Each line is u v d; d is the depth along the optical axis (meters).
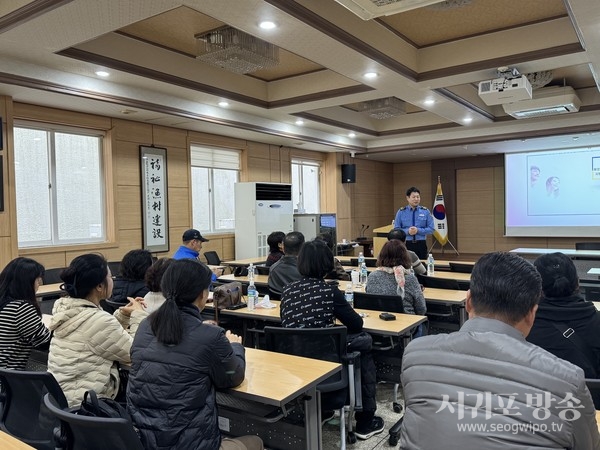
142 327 1.72
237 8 3.14
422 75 4.91
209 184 7.31
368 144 9.45
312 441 2.06
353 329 2.61
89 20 3.24
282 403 1.70
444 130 8.39
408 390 1.10
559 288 1.78
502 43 4.48
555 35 4.23
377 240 7.43
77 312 2.02
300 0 3.30
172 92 5.35
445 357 1.07
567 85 6.48
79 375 1.97
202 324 1.69
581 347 1.73
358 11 3.04
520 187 9.88
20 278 2.40
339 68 4.45
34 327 2.37
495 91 4.71
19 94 4.54
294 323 2.51
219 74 5.51
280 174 8.45
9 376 1.76
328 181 9.75
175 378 1.57
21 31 3.41
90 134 5.63
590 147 9.12
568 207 9.40
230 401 2.14
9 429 1.87
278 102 6.15
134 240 6.00
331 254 2.62
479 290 1.14
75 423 1.38
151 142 6.20
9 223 4.55
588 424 0.95
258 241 7.28
